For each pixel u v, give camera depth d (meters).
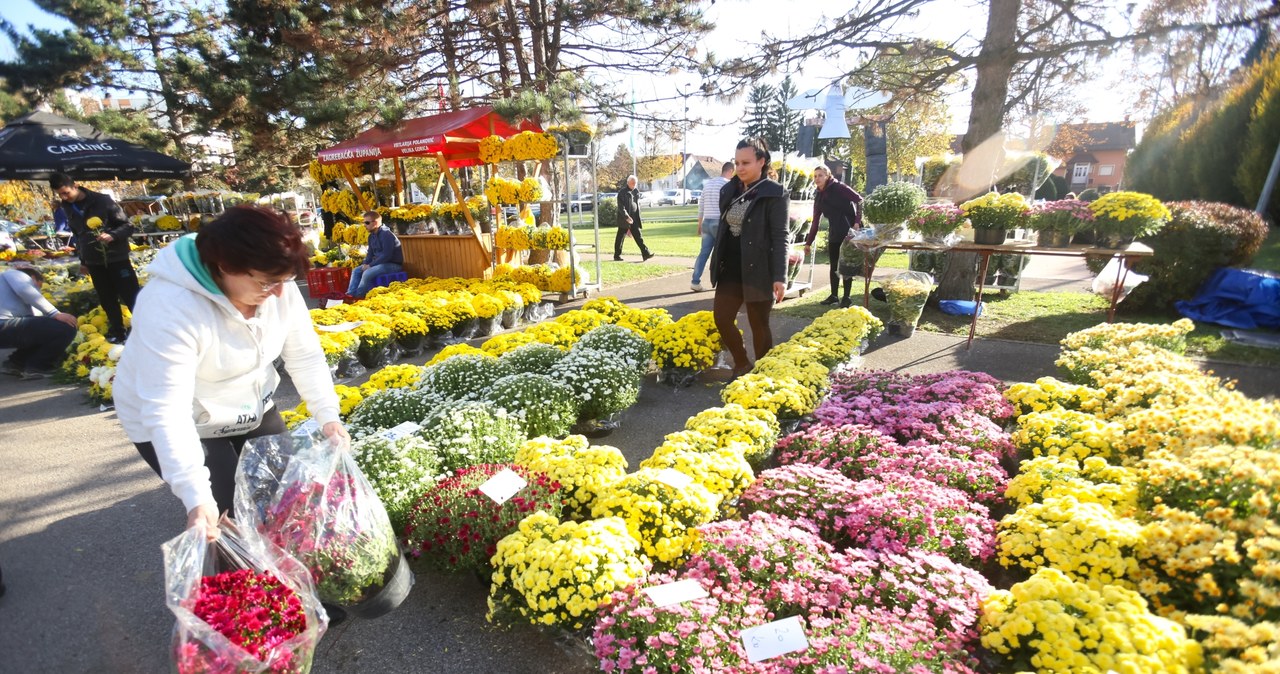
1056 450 2.91
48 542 3.34
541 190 9.24
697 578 2.20
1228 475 1.98
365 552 2.15
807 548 2.28
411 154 8.98
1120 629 1.64
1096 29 6.93
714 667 1.82
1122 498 2.34
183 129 19.44
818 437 3.34
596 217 9.62
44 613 2.76
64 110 17.91
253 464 2.23
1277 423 2.09
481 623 2.53
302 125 13.44
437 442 3.26
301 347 2.38
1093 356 3.97
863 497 2.60
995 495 2.84
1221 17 5.54
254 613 1.63
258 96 11.56
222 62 12.77
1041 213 5.35
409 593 2.66
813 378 4.08
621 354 4.82
